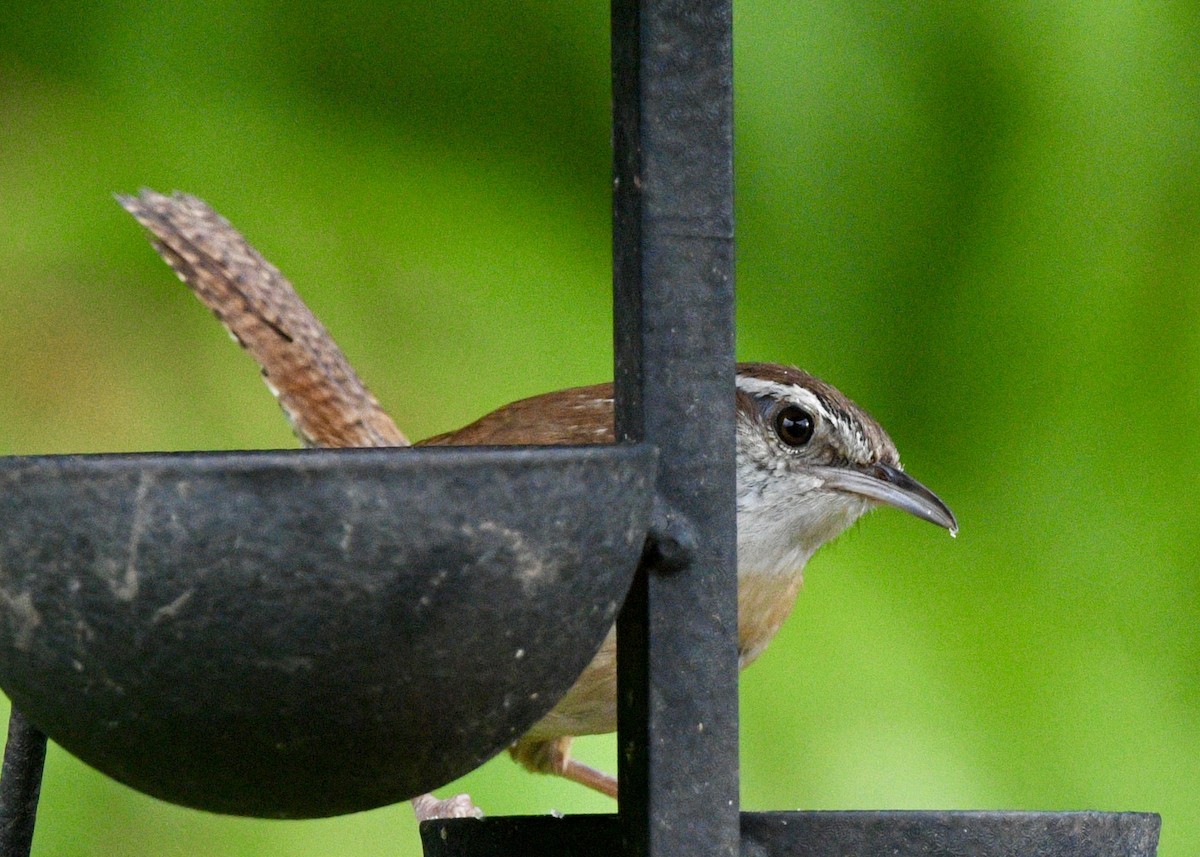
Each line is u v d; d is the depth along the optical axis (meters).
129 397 9.43
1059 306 9.67
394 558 3.26
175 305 9.62
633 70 4.02
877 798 8.66
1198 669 9.08
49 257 9.45
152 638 3.24
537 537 3.38
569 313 9.66
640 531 3.63
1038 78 9.79
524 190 9.90
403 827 8.84
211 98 9.73
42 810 8.39
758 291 9.70
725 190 4.04
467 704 3.45
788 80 9.77
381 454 3.25
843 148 9.82
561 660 3.55
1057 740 8.90
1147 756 8.84
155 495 3.17
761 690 8.89
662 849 3.98
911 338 9.74
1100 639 9.12
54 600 3.26
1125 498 9.40
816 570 9.22
